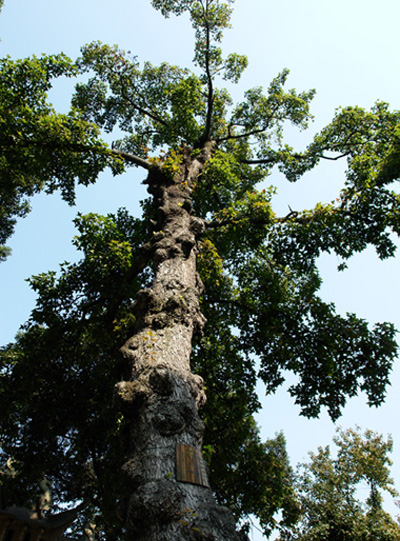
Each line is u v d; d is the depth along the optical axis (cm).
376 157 1198
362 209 1128
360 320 1113
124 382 496
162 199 976
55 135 981
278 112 1611
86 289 1070
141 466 415
